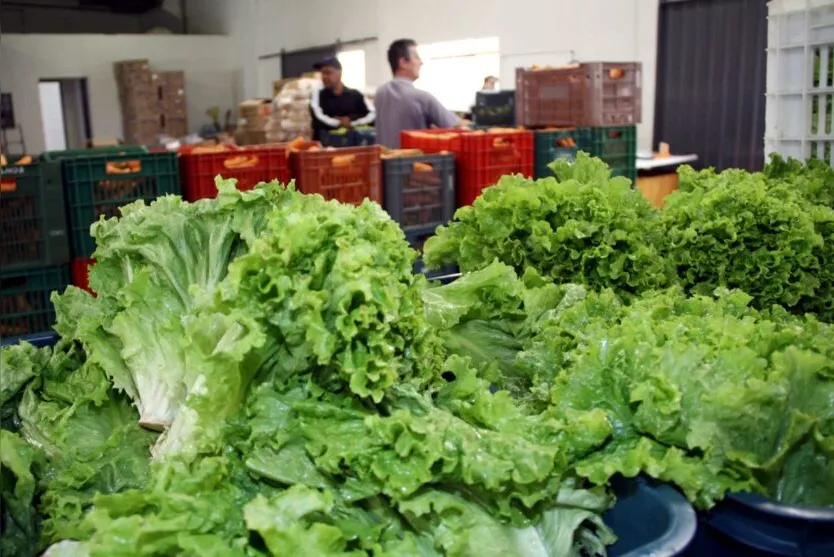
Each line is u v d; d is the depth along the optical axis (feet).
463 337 7.52
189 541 4.42
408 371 5.69
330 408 5.25
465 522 4.99
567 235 8.44
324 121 28.94
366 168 17.24
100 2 59.88
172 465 4.91
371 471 4.94
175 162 15.97
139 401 6.15
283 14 49.98
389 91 23.56
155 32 54.08
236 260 5.22
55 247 15.23
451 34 37.96
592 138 20.35
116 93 50.11
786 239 9.00
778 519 4.96
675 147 28.02
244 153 16.33
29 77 47.11
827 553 4.98
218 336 5.37
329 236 5.42
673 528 4.81
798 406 5.34
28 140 47.50
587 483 5.48
